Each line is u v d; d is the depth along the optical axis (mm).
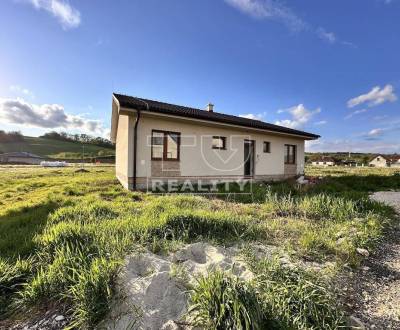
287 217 4840
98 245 2701
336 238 3613
